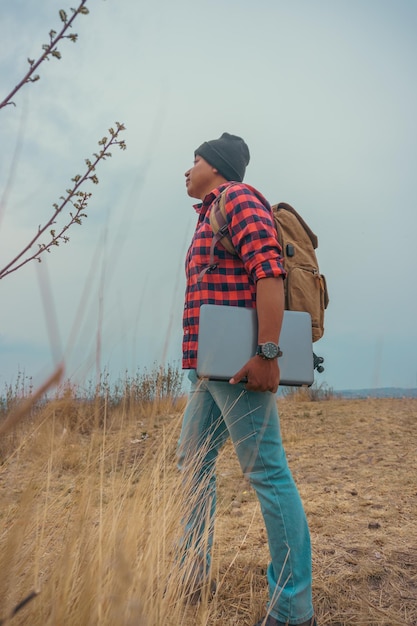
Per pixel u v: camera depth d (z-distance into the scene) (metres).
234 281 2.10
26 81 1.00
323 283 2.32
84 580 1.36
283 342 2.08
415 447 5.77
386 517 3.58
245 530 3.44
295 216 2.38
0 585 1.15
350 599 2.49
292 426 7.65
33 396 0.67
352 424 7.56
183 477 2.09
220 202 2.10
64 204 1.30
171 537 1.95
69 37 1.02
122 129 1.33
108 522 1.60
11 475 1.33
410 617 2.35
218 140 2.42
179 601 1.74
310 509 3.80
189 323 2.16
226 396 2.04
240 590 2.52
